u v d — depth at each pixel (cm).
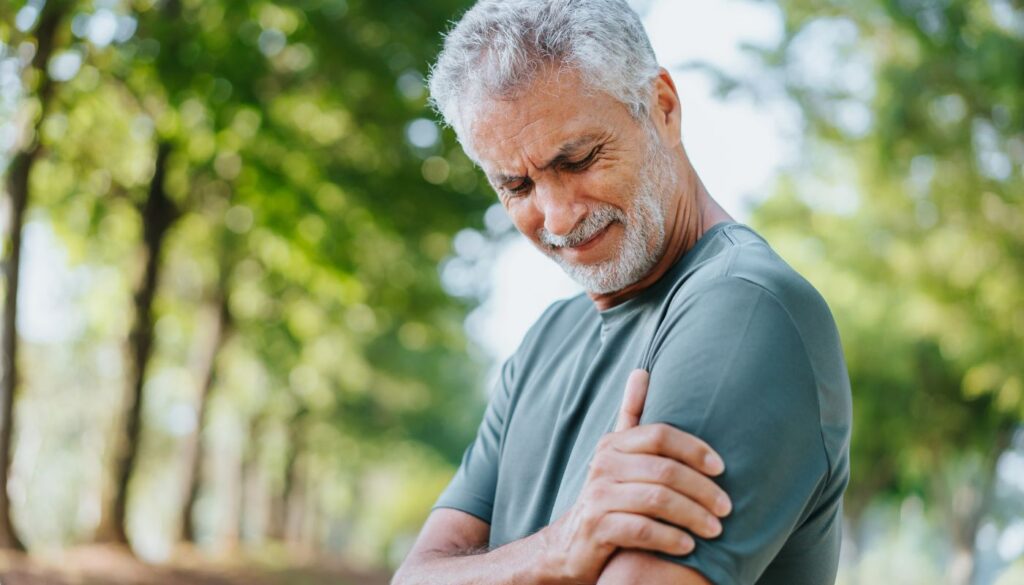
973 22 1133
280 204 1277
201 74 1002
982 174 1221
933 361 1648
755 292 154
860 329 1521
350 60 1126
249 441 2338
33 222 1380
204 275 1642
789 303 154
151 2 1015
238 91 1024
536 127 168
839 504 164
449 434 3403
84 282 1711
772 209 1619
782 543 145
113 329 1753
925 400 1709
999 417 1727
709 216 188
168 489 3322
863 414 1697
